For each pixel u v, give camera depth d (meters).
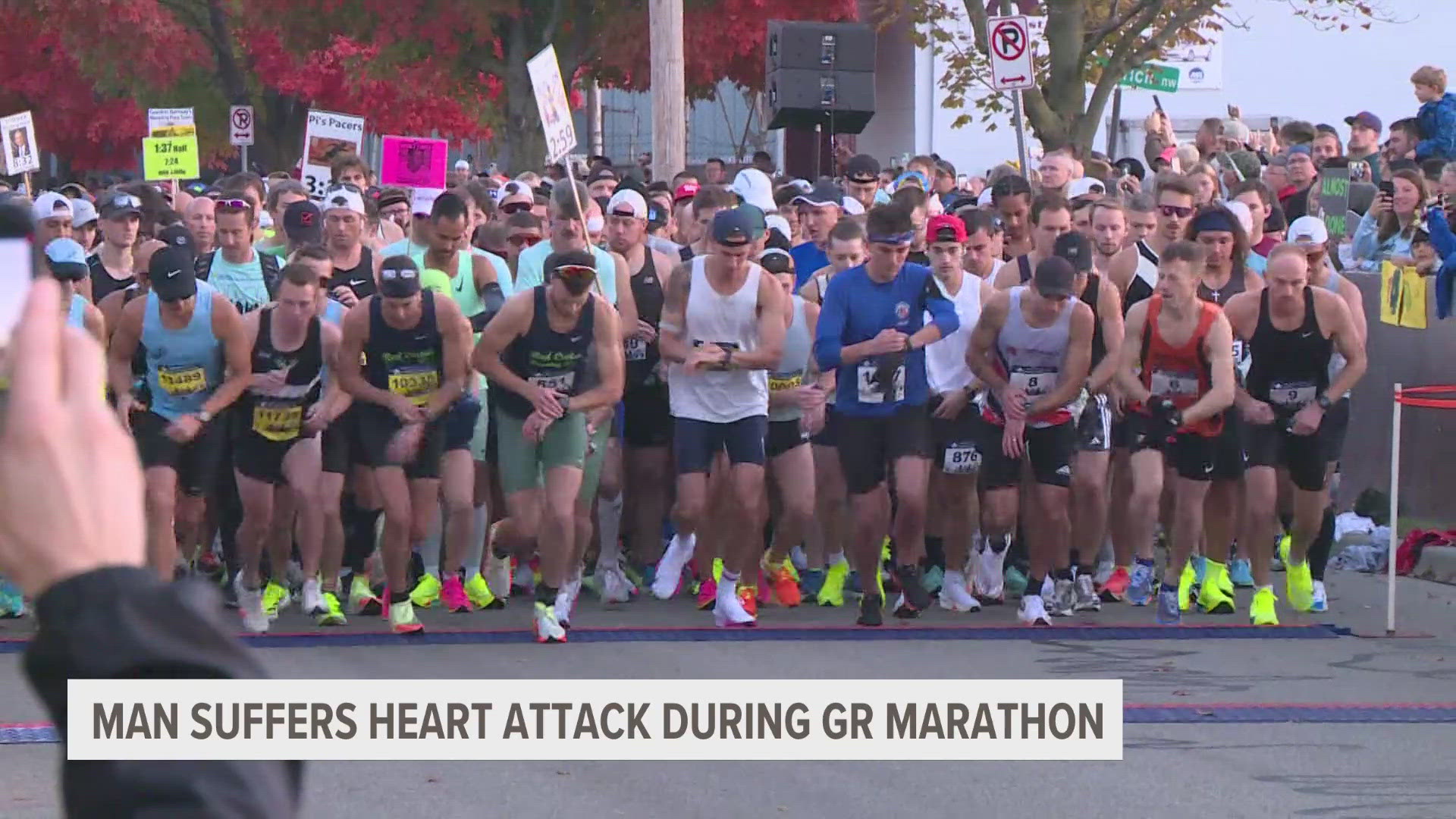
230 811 2.73
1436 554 33.47
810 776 18.67
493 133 96.81
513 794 17.91
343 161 42.44
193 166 54.94
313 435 27.06
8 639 26.20
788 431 28.80
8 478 2.64
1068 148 41.12
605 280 28.94
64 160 120.25
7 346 2.65
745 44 80.62
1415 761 19.70
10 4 96.00
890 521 30.91
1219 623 28.52
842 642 26.39
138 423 25.84
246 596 27.22
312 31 83.44
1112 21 56.19
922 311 27.02
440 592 29.94
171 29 94.12
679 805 17.58
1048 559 28.20
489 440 28.47
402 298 25.38
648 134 138.25
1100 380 27.64
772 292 26.58
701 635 26.89
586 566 32.09
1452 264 33.75
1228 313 27.98
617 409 30.38
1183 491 28.05
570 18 80.25
